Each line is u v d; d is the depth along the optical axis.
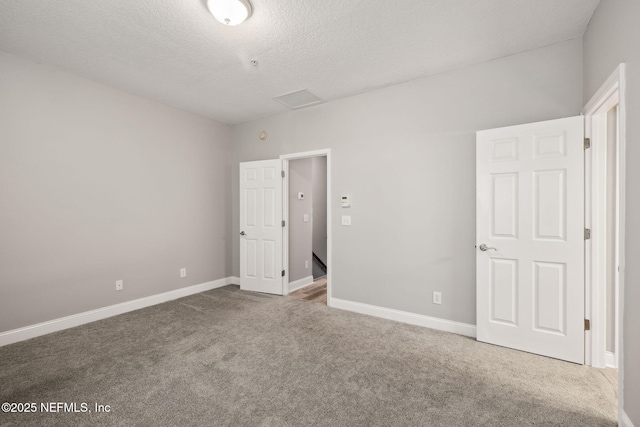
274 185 4.08
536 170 2.31
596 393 1.84
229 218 4.61
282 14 2.01
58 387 1.90
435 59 2.61
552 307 2.27
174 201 3.85
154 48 2.45
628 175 1.51
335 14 2.02
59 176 2.83
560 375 2.04
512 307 2.43
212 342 2.55
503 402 1.76
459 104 2.76
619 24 1.60
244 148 4.48
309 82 3.07
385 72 2.85
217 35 2.26
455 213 2.78
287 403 1.75
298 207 4.52
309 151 3.77
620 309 1.56
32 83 2.66
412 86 3.01
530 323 2.35
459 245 2.76
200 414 1.65
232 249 4.66
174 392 1.85
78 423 1.58
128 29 2.19
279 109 3.89
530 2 1.90
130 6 1.93
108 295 3.19
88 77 2.99
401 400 1.78
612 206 2.14
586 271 2.17
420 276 2.96
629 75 1.50
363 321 3.06
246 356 2.31
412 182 3.01
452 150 2.79
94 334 2.72
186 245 4.00
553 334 2.27
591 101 2.00
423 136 2.95
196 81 3.07
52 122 2.78
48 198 2.76
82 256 2.99
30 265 2.65
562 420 1.61
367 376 2.03
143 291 3.51
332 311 3.37
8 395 1.82
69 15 2.03
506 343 2.45
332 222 3.54
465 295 2.73
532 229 2.33
